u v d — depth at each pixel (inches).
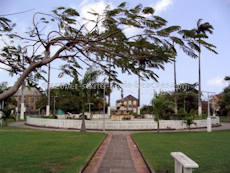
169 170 320.5
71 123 1202.6
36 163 351.9
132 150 530.0
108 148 558.6
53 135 779.4
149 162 370.6
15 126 1245.1
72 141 627.2
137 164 382.3
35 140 631.2
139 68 231.5
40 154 424.8
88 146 537.3
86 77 903.7
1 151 453.4
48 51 250.4
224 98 1456.7
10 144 548.1
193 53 199.5
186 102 2453.2
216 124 1448.1
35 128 1162.6
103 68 271.1
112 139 767.1
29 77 313.1
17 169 313.9
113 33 223.1
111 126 1151.0
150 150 488.1
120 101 1791.3
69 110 2369.6
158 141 647.8
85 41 239.1
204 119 1323.8
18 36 266.8
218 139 681.6
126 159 423.8
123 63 239.1
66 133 872.9
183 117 1488.7
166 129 1158.3
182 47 199.9
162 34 202.5
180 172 269.7
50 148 496.7
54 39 252.1
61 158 390.3
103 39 235.9
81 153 442.6
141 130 1131.3
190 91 2573.8
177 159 249.1
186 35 194.9
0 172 299.1
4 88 1216.8
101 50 238.7
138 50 217.3
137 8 203.3
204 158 394.9
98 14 219.3
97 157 441.1
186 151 470.6
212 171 312.0
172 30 198.1
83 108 1018.1
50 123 1261.1
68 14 233.0
